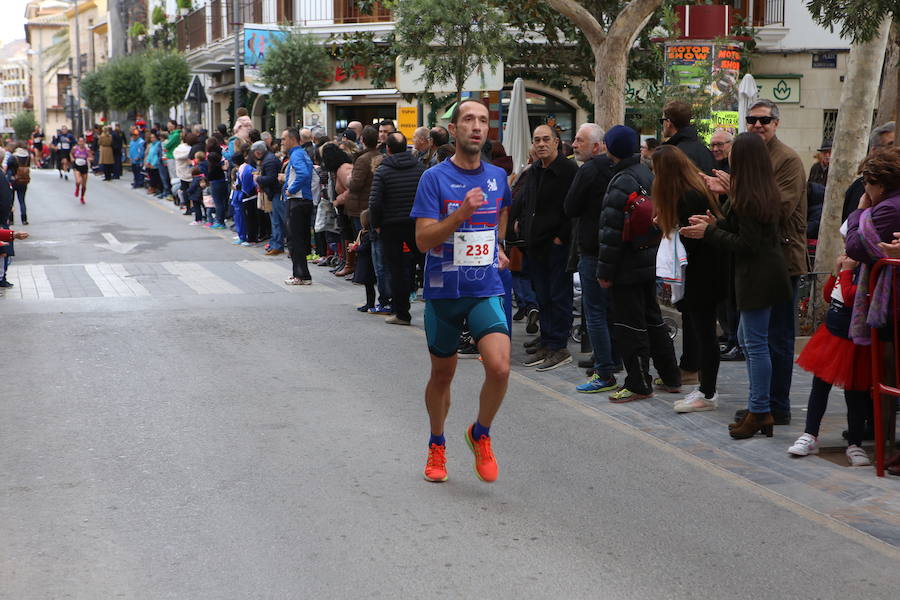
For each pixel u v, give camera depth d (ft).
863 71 32.94
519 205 28.94
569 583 13.76
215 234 63.87
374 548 14.92
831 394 25.25
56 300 38.70
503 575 13.99
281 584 13.65
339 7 86.58
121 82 127.75
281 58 73.82
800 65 75.61
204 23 109.91
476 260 17.16
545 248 27.84
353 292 41.75
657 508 16.83
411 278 34.42
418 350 30.09
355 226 39.45
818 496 17.54
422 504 16.84
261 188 53.01
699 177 22.07
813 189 36.94
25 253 53.72
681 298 22.70
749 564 14.52
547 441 20.84
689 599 13.33
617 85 41.45
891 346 19.04
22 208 69.05
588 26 41.75
